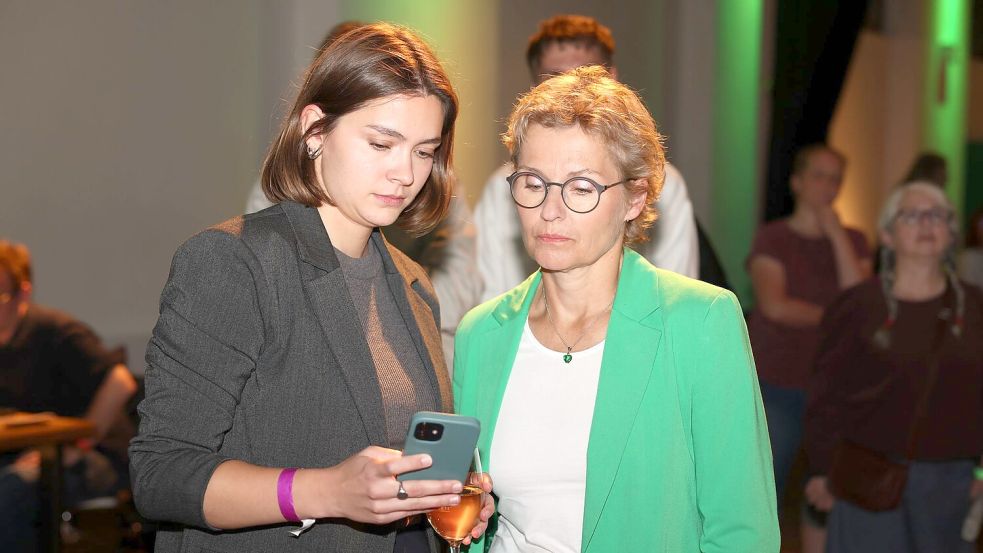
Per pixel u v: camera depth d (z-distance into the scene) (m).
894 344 3.53
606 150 1.69
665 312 1.75
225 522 1.47
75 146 5.05
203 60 5.42
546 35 3.17
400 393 1.74
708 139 7.61
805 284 4.87
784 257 4.89
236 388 1.54
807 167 4.92
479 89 6.21
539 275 1.92
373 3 5.62
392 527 1.71
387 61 1.59
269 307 1.59
